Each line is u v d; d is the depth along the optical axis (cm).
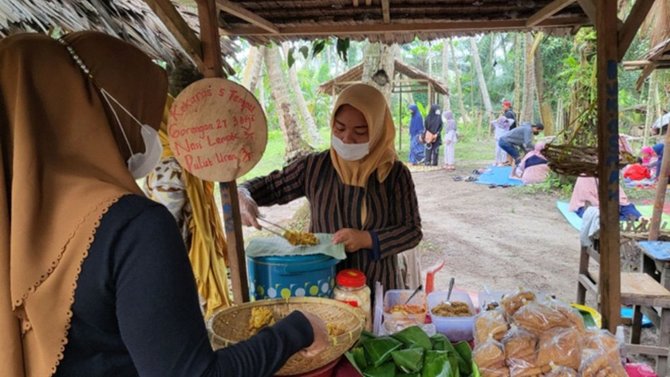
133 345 66
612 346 130
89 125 71
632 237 422
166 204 181
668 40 409
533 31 280
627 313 388
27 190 65
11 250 65
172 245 69
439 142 1245
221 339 109
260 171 1075
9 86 69
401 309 158
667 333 307
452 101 2647
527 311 134
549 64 1508
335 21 273
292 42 333
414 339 133
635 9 147
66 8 198
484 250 584
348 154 184
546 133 1393
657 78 1110
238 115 144
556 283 479
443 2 246
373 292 182
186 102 142
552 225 689
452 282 171
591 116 201
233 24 281
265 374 79
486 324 137
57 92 71
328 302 132
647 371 140
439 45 2128
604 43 154
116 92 77
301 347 88
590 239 367
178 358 67
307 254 154
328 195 194
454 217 741
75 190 67
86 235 66
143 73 82
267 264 152
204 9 163
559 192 877
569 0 216
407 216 192
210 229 195
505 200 844
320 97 1958
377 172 192
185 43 155
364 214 189
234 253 173
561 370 121
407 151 1527
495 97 2616
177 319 67
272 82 795
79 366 69
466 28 276
